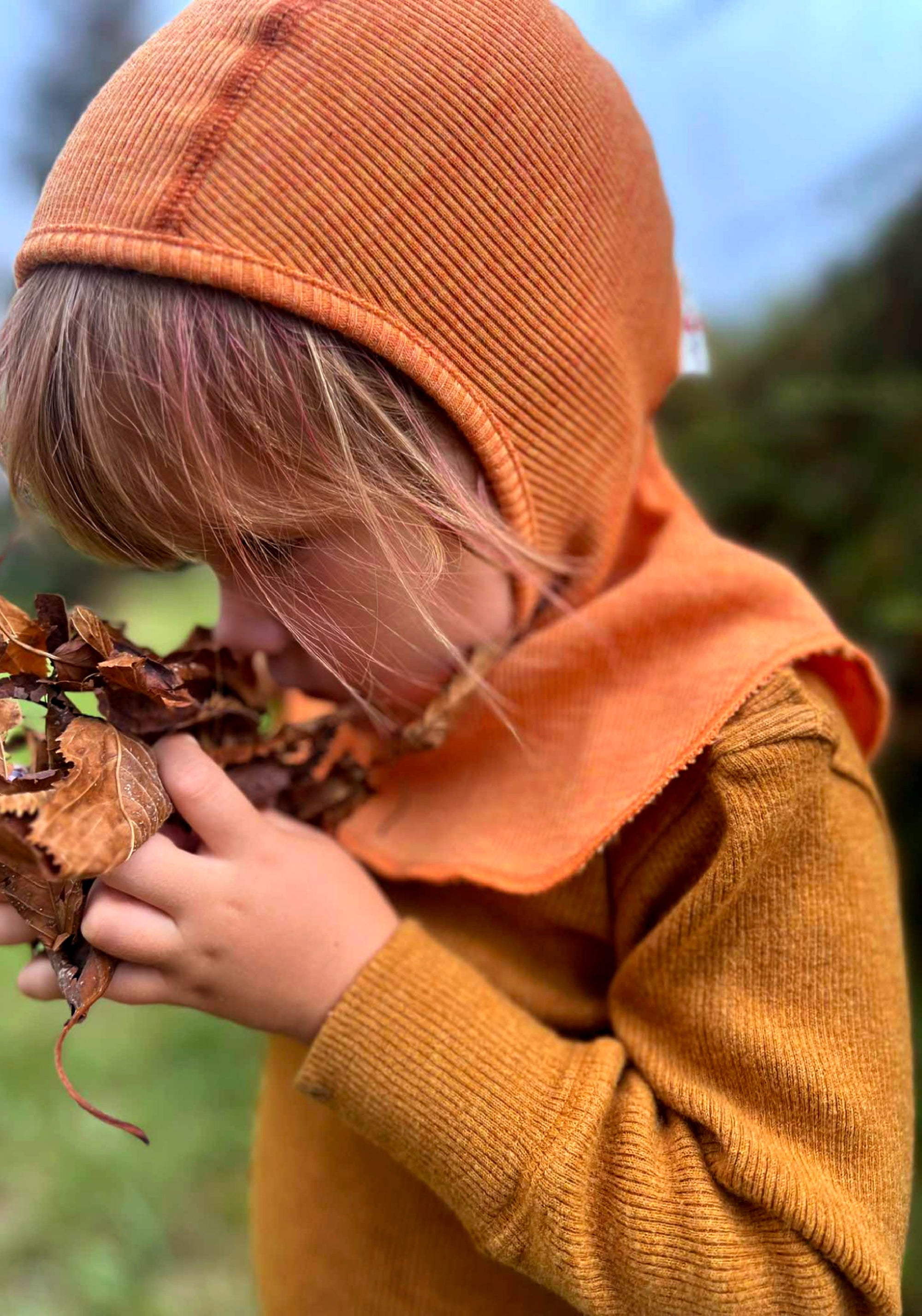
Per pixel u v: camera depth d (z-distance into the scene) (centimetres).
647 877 39
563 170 37
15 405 36
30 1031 94
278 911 37
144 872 35
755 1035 35
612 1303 35
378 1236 42
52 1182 79
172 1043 92
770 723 36
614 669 41
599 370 40
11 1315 69
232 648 40
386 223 35
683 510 46
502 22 37
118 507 36
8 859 30
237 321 34
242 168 34
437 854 41
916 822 64
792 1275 34
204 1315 69
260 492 35
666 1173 35
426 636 39
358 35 35
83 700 49
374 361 36
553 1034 39
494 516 38
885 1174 35
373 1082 37
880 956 37
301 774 41
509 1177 35
